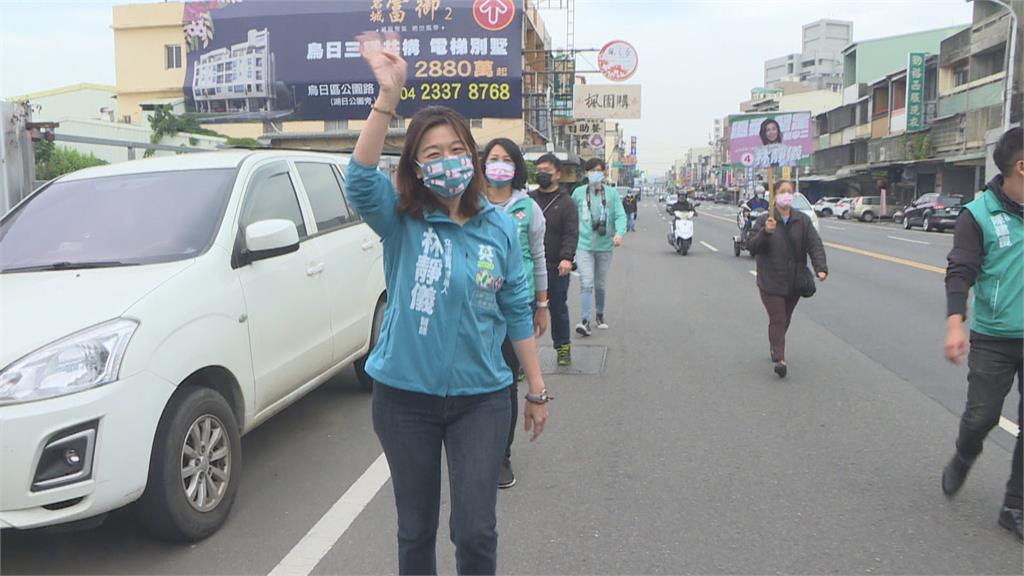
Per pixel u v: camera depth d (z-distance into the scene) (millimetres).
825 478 4750
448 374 2711
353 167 2652
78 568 3682
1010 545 3855
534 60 32750
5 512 3182
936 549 3820
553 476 4848
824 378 7164
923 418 5934
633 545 3906
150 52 28188
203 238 4414
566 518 4238
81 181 5027
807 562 3709
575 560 3760
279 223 4543
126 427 3441
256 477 4844
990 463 4965
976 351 4031
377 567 3697
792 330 9523
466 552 2719
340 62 20125
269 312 4695
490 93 19641
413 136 2699
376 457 5180
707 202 102000
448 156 2670
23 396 3227
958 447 4242
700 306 11516
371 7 19844
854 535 3982
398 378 2719
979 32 35719
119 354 3473
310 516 4266
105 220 4605
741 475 4816
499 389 2832
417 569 2877
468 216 2785
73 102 42156
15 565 3715
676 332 9461
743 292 13000
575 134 50438
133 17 28078
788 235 7094
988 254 3861
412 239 2754
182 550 3863
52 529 3389
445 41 19641
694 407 6293
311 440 5531
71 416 3275
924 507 4312
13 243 4539
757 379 7168
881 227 38125
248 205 4855
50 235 4551
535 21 31000
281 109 20500
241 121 20859
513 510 4355
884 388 6801
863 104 54094
